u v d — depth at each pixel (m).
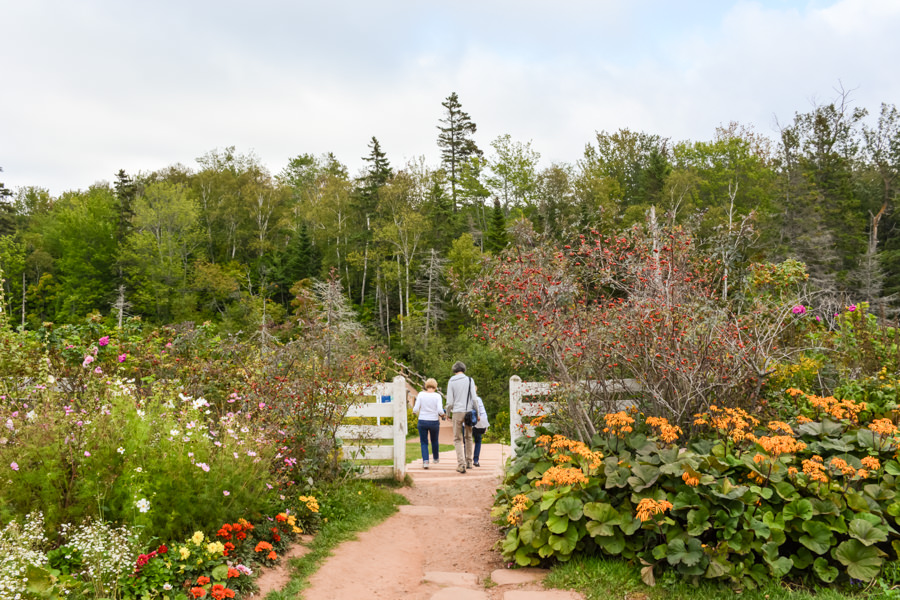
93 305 55.44
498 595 4.32
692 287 6.10
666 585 4.07
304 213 67.62
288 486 5.89
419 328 39.12
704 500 4.34
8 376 6.65
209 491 4.43
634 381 6.16
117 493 4.13
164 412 5.04
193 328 8.79
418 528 6.30
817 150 44.28
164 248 59.44
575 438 5.85
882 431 4.53
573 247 6.58
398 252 53.06
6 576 3.26
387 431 8.07
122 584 3.64
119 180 68.31
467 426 9.59
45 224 68.75
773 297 7.67
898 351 6.36
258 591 4.18
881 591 3.84
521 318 5.91
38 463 4.17
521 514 5.02
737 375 5.58
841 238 39.09
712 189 49.53
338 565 4.99
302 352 7.43
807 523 4.15
